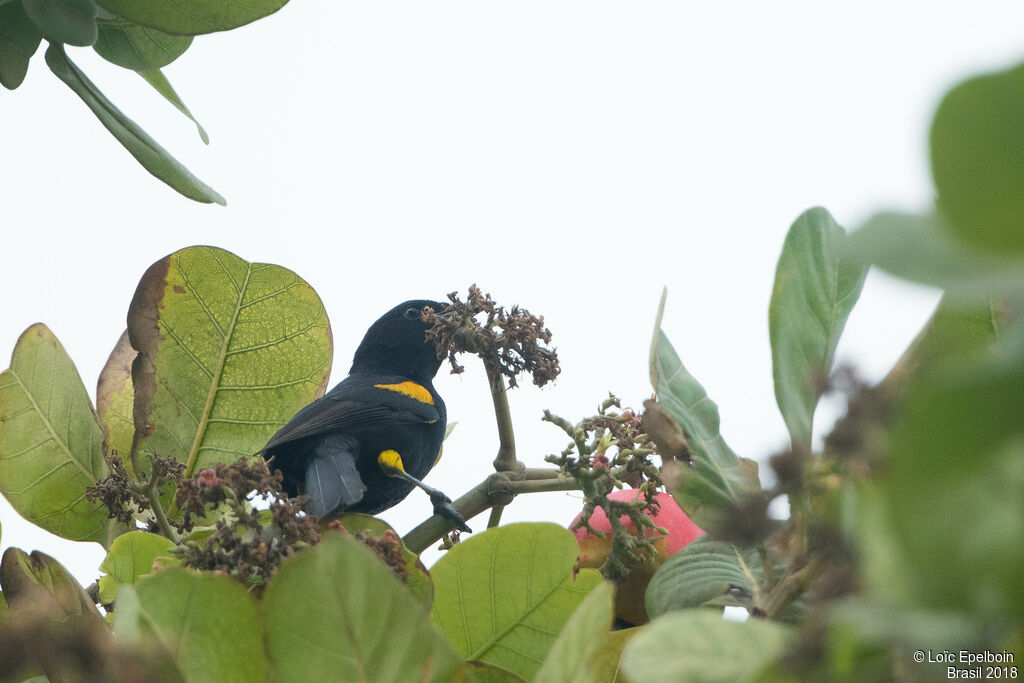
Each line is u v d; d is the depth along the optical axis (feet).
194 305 20.26
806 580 9.38
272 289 20.36
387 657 9.30
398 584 9.21
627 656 7.70
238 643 10.00
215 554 13.14
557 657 9.74
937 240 4.78
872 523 5.62
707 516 12.03
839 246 5.02
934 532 4.68
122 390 21.01
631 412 17.87
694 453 12.26
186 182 18.37
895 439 4.58
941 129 4.65
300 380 20.58
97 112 18.12
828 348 10.21
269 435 20.47
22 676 12.02
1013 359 4.38
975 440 4.45
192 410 20.31
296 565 9.16
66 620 8.64
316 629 9.24
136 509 19.49
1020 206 4.66
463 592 13.92
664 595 12.91
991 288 4.58
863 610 5.42
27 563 14.75
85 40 18.58
